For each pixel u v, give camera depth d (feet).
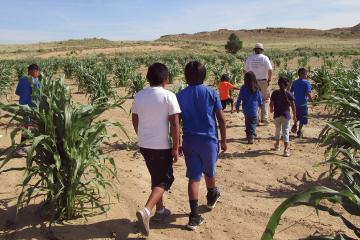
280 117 26.99
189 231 16.38
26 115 16.43
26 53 304.91
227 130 35.32
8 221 16.72
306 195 9.11
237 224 16.99
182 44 403.95
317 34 602.85
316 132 34.19
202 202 19.20
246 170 24.26
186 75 16.80
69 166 16.08
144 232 15.35
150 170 16.31
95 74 59.93
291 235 15.97
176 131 15.75
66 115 15.62
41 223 16.52
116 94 54.44
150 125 15.94
